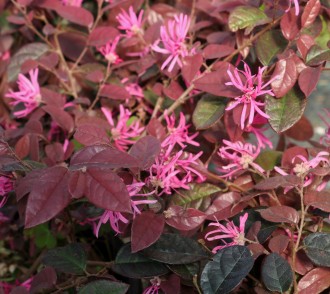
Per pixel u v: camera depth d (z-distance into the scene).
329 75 1.15
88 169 0.29
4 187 0.37
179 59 0.43
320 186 0.37
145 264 0.35
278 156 0.40
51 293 0.36
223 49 0.42
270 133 0.87
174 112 0.44
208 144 0.42
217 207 0.36
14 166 0.33
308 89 0.34
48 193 0.29
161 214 0.33
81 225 0.46
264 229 0.35
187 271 0.34
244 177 0.38
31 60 0.48
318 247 0.32
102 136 0.34
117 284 0.31
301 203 0.33
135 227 0.32
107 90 0.46
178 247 0.34
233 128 0.38
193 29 0.48
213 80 0.37
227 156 0.38
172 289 0.34
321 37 0.45
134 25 0.47
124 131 0.43
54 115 0.44
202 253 0.34
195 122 0.38
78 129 0.34
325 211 0.34
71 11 0.48
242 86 0.34
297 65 0.36
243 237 0.33
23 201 0.35
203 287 0.30
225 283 0.30
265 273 0.31
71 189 0.28
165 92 0.43
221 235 0.33
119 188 0.28
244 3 0.43
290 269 0.30
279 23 0.40
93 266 0.42
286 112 0.35
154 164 0.35
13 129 0.46
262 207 0.36
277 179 0.33
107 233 0.45
